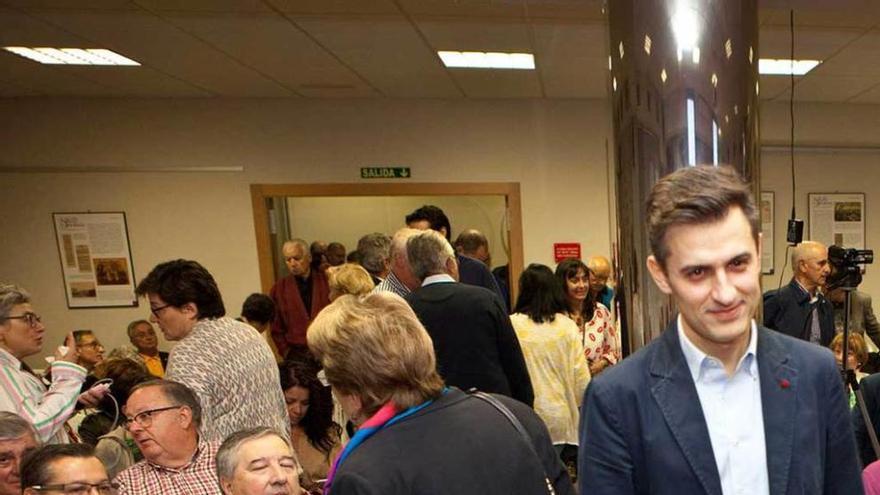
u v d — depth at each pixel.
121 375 2.22
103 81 4.08
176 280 1.68
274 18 2.85
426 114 4.76
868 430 1.48
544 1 2.03
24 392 1.74
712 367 0.76
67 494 1.26
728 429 0.76
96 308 4.79
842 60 3.67
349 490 0.78
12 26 2.92
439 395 0.92
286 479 1.32
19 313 1.79
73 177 4.69
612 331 3.08
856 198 5.07
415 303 1.96
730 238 0.68
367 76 4.00
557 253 4.85
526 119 4.77
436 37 3.15
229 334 1.69
